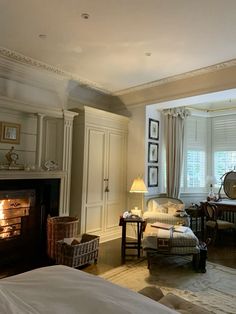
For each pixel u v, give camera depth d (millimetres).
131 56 3619
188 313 1589
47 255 3898
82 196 4457
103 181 4852
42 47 3395
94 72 4230
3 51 3469
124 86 4879
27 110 3814
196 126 6055
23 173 3641
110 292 1436
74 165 4605
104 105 5594
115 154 5117
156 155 5395
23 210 3830
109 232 4957
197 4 2457
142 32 2982
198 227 5699
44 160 4227
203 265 3504
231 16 2639
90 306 1261
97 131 4754
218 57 3611
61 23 2824
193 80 4324
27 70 3904
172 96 4688
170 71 4148
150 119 5258
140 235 4109
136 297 1418
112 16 2680
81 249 3453
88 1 2447
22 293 1378
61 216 4184
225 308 2570
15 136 3910
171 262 3809
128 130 5402
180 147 5520
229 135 5848
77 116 4594
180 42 3201
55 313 1186
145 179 5102
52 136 4355
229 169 5812
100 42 3238
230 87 3934
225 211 5227
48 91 4332
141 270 3502
